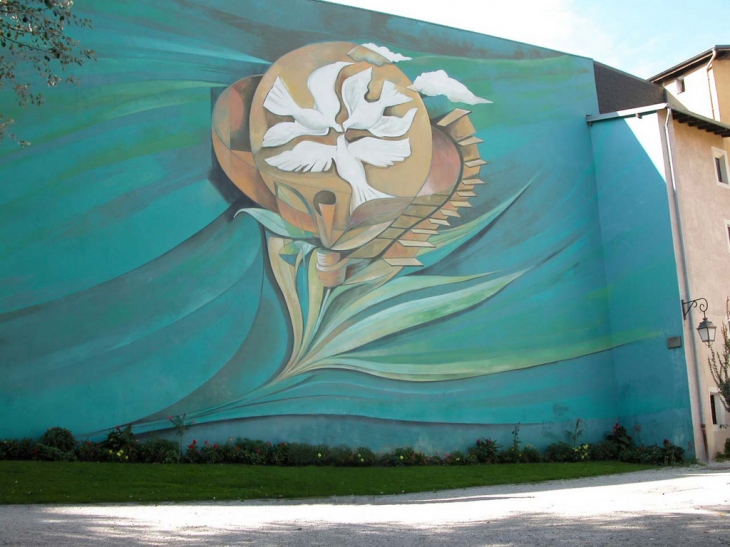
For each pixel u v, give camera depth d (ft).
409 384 65.98
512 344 71.77
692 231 77.10
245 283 60.90
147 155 59.16
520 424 70.59
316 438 61.36
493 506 40.68
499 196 74.02
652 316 74.90
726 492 44.83
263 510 39.55
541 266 75.00
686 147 79.87
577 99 81.61
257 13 65.41
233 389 59.11
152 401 56.29
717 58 93.66
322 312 63.46
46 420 53.16
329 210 65.26
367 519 35.37
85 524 33.27
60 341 54.44
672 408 72.23
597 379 75.77
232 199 61.46
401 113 70.13
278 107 64.64
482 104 75.00
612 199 79.41
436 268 69.21
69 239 55.88
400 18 72.23
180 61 61.57
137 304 57.00
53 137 56.54
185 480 48.16
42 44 56.80
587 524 32.35
